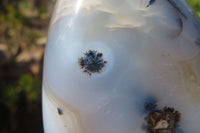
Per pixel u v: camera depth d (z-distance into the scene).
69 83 0.08
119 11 0.08
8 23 0.31
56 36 0.09
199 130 0.08
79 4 0.08
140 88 0.08
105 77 0.08
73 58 0.08
